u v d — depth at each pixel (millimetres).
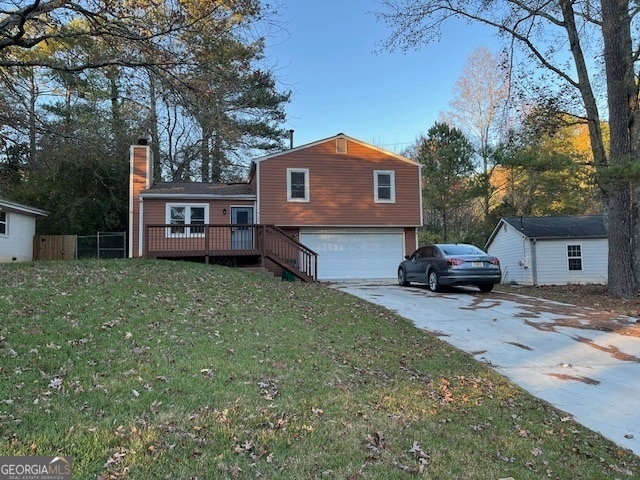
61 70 9992
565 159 11664
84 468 2744
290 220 18672
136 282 9109
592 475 3348
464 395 4852
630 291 12039
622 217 12195
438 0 13742
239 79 10812
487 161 29672
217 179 28703
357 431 3596
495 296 12156
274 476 2850
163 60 9500
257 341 5969
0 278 8609
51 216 23750
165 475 2742
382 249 19766
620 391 5328
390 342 6871
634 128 12328
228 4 9172
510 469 3264
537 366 6215
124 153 19672
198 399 3934
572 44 13242
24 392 3744
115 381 4141
